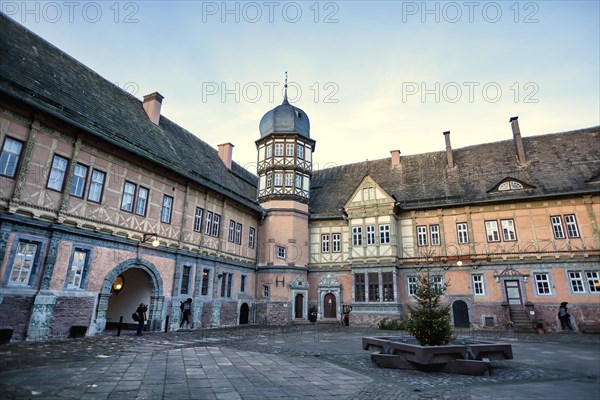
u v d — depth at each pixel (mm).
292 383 7199
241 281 24859
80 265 14023
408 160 30156
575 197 21516
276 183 27844
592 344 14336
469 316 22438
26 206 12188
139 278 18500
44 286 12500
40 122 12930
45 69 15305
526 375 8234
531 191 22562
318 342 14375
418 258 24391
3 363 8000
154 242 16109
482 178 25203
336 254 27422
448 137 27812
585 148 23672
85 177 14445
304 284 26734
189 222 19875
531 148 25641
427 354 8352
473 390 6824
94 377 7105
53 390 6055
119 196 15836
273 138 28641
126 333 15680
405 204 25766
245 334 17281
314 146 30297
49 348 10477
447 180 26406
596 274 20328
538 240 21875
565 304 20109
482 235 23312
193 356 10102
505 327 21219
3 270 11500
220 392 6367
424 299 10180
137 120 19641
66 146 13773
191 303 19453
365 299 24281
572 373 8461
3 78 12062
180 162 20047
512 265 22156
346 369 8820
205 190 21234
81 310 13742
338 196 30016
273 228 26938
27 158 12344
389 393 6555
